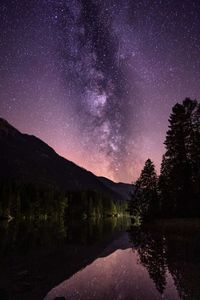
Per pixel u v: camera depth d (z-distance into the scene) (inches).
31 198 4879.4
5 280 613.0
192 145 1584.6
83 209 5777.6
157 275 608.1
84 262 840.3
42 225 3164.4
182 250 910.4
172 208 1726.1
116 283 569.3
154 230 1752.0
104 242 1360.7
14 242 1360.7
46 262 845.8
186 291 482.3
